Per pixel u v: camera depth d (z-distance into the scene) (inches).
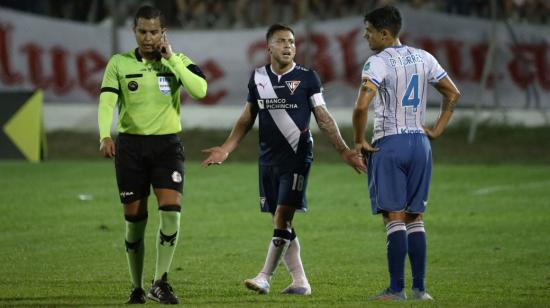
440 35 3110.2
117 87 1112.8
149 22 1092.5
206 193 2252.7
